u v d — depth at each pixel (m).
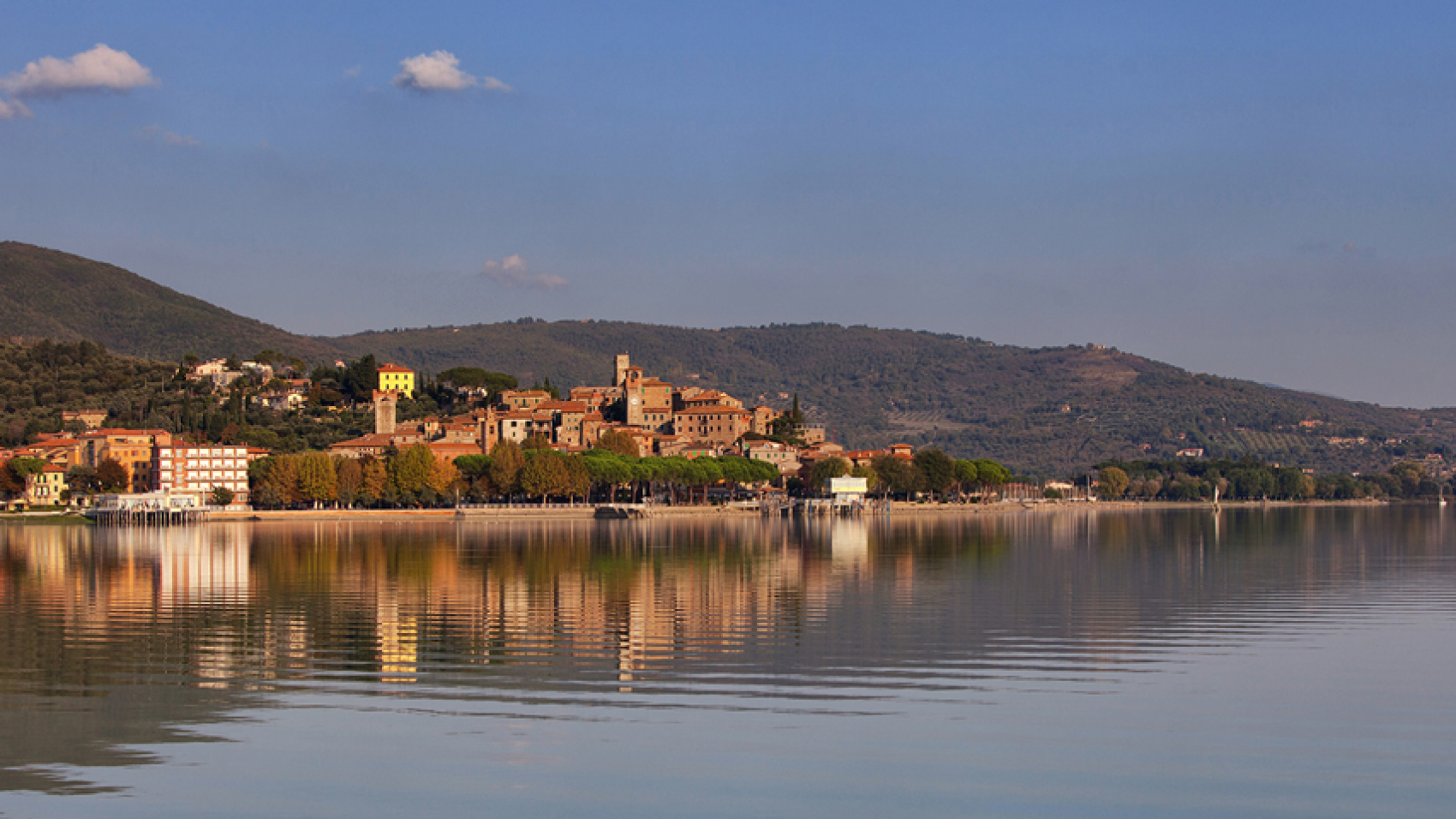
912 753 54.53
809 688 67.62
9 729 58.62
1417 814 47.19
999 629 89.75
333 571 138.25
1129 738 57.16
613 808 47.47
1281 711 62.44
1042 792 49.56
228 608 102.75
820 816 46.66
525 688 67.50
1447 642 83.44
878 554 169.12
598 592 115.62
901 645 81.69
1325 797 49.09
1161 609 101.56
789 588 120.00
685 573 136.50
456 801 48.34
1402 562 155.75
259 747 55.47
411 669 73.06
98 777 51.19
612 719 60.31
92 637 86.56
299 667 74.06
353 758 53.66
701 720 60.25
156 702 64.12
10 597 111.50
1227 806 48.00
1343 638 85.44
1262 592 116.25
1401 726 59.56
